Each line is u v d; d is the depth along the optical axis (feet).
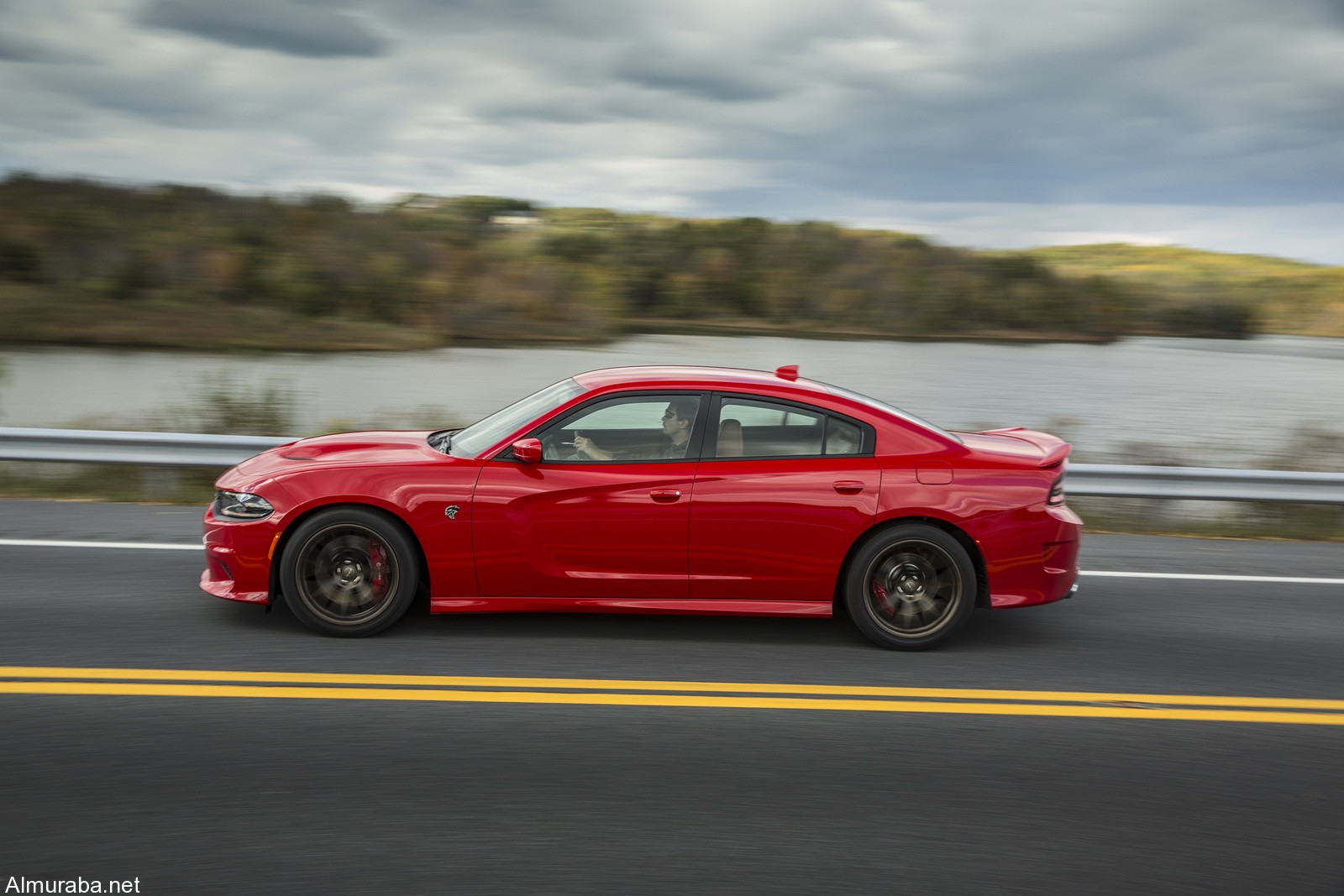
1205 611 21.47
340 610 17.42
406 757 12.98
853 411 18.15
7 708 14.08
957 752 13.91
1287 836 11.87
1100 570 24.81
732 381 18.19
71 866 10.21
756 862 10.78
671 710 14.90
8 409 63.62
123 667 15.78
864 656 17.75
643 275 226.99
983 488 17.79
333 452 18.39
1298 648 19.19
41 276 192.24
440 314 202.08
